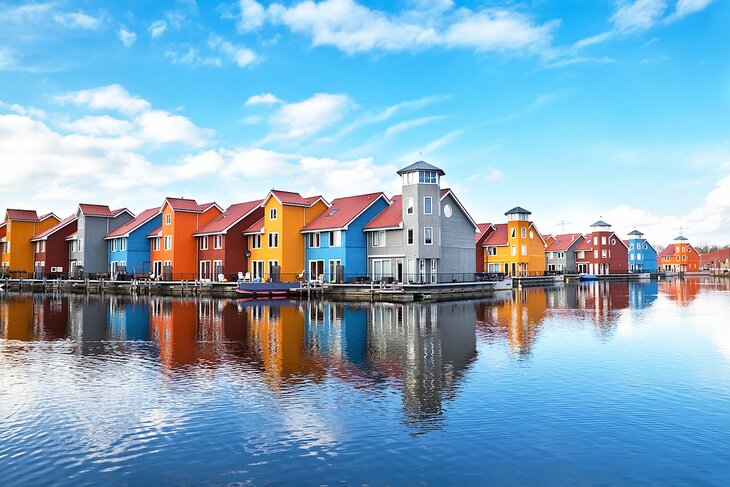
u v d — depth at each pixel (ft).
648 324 92.89
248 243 204.44
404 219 172.86
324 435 36.50
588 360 60.34
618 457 32.78
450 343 71.82
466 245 193.98
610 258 361.71
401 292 152.15
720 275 460.14
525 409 41.91
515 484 29.45
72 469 31.53
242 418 39.93
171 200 214.28
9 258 262.06
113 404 43.45
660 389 47.57
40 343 72.95
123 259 228.22
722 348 68.13
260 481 29.94
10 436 36.60
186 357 62.44
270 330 85.05
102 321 98.89
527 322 95.76
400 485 29.40
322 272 187.52
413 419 39.58
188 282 192.95
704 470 31.07
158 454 33.55
